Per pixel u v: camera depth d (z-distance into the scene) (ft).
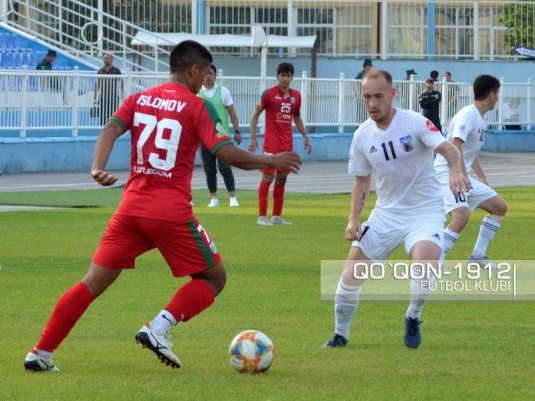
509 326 71.61
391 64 317.83
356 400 50.65
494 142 306.55
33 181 203.72
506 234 124.06
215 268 56.80
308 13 318.86
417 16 320.70
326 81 275.80
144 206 55.42
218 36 304.50
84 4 298.15
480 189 96.58
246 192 182.50
